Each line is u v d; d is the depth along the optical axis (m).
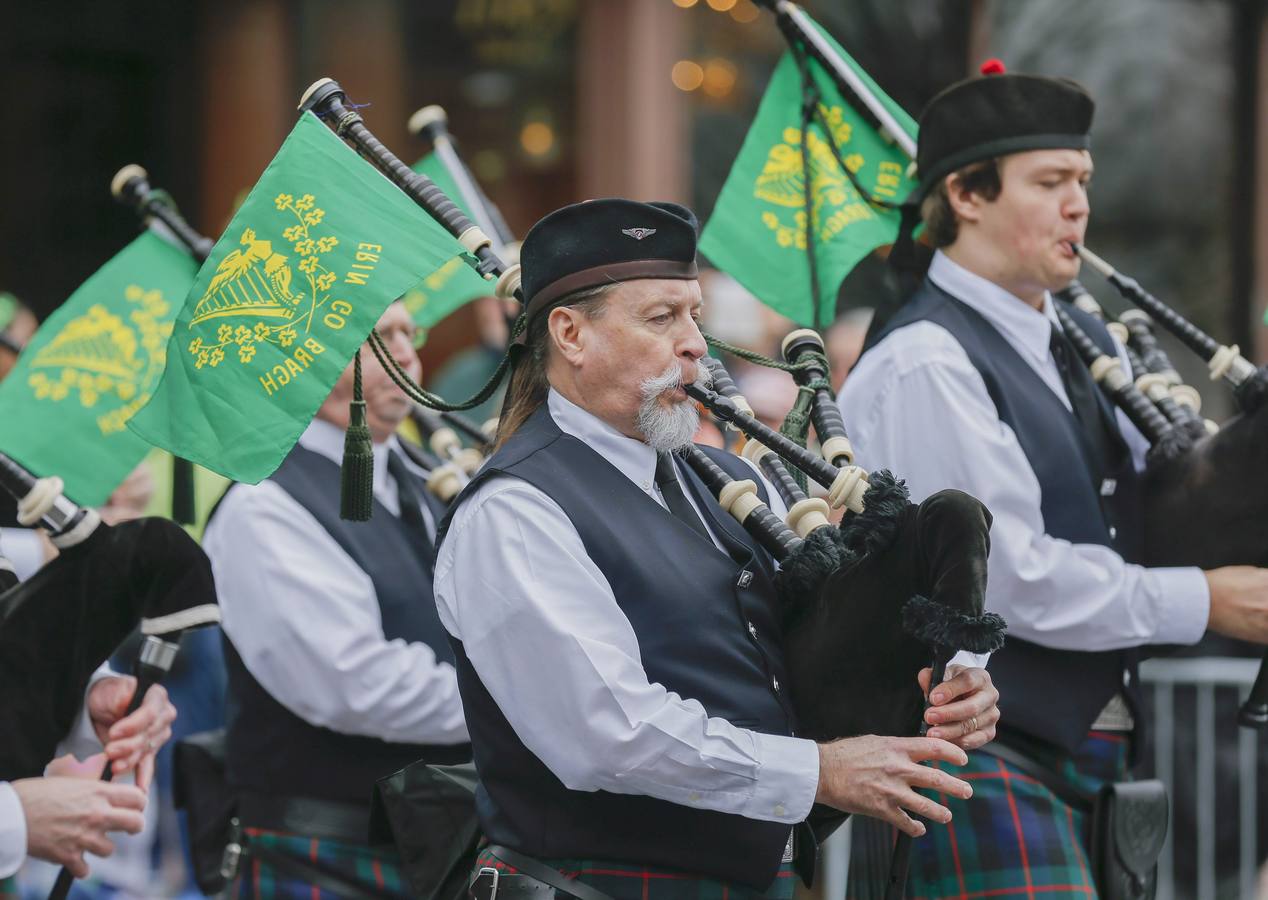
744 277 12.02
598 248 8.36
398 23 25.12
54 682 8.87
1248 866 15.63
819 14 25.64
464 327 24.77
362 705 11.16
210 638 15.70
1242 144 27.02
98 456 11.98
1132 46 27.02
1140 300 11.15
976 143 11.07
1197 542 10.91
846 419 11.20
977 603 7.68
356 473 8.72
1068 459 10.76
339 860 11.29
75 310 12.17
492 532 8.20
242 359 8.52
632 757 7.83
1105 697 10.70
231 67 25.48
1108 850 10.53
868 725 8.33
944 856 10.52
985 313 11.11
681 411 8.37
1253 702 10.97
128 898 16.02
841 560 8.36
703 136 24.61
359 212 8.71
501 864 8.38
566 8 24.77
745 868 8.14
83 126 27.73
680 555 8.38
